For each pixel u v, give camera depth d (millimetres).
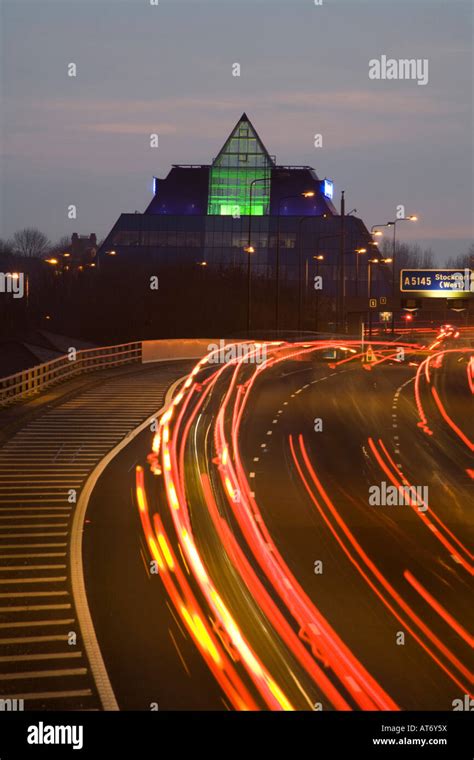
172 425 72000
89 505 45375
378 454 61531
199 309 187500
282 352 155000
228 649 26141
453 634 27297
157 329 181125
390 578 33062
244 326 185875
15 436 66188
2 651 26312
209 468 55188
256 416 78938
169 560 35594
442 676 24219
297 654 25641
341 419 78938
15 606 30438
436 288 136875
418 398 96938
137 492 48375
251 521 41938
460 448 65125
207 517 42688
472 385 113188
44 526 41312
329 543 38062
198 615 29078
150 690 23484
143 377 104125
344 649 26078
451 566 34781
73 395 87562
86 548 37531
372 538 39031
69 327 185750
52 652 26203
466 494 48844
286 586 32031
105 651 26219
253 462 57406
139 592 31625
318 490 49250
